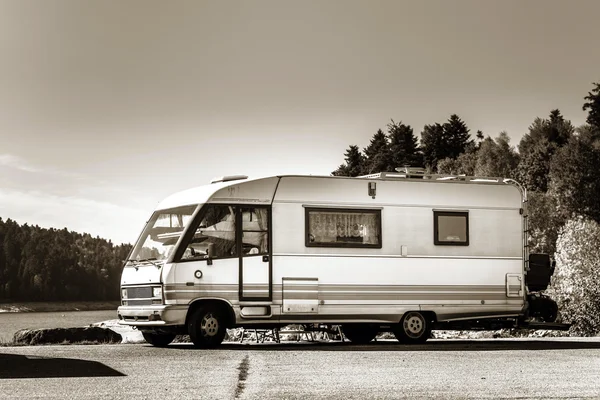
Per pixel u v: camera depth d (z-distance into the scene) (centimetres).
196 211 1828
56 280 19550
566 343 1984
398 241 1973
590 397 1135
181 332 1847
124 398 1106
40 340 2186
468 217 2039
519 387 1216
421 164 12638
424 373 1358
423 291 1984
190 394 1141
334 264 1914
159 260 1830
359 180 1958
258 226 1867
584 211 7006
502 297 2050
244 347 1836
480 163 10988
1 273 19312
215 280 1822
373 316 1941
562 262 4628
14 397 1109
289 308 1872
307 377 1307
